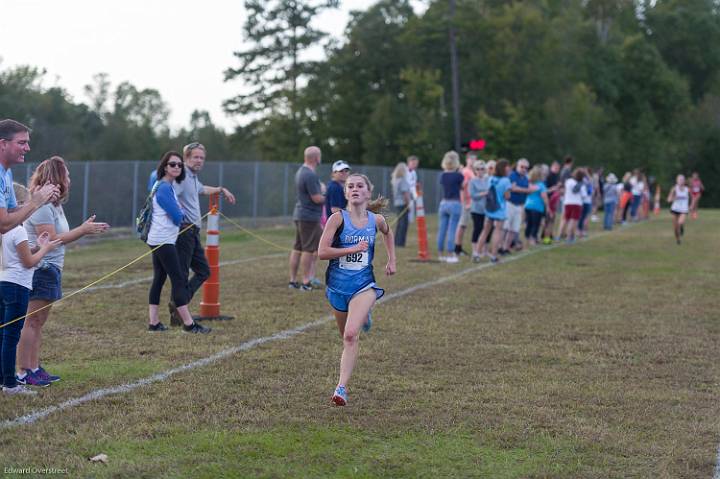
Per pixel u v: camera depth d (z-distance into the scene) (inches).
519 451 314.8
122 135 3553.2
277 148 3489.2
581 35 3873.0
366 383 406.3
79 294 668.7
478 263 928.9
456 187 928.9
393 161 3230.8
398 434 331.3
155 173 570.6
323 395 384.2
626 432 338.3
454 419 350.9
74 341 491.8
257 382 402.6
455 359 461.7
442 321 574.6
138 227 518.6
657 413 365.1
